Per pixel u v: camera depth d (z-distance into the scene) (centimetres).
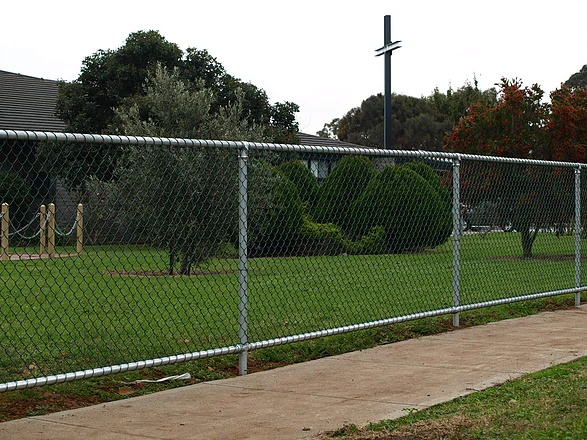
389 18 2322
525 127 1859
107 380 602
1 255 700
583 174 1138
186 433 460
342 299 1007
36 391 563
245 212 651
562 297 1129
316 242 1012
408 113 6488
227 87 2816
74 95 2686
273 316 870
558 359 671
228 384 599
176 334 761
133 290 1050
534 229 1145
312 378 616
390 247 1069
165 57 2758
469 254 1268
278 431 461
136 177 832
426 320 894
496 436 438
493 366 648
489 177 1139
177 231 982
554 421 466
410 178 1088
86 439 448
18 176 690
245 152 653
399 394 552
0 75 3145
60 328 779
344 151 731
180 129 1722
